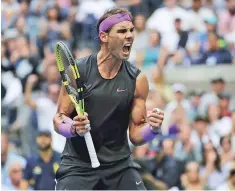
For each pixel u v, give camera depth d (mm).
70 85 15328
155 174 26859
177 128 30891
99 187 15477
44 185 25047
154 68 34594
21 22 39500
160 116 14742
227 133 30156
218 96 33594
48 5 40625
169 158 27219
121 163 15484
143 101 15484
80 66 15281
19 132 32438
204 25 38625
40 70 35906
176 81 37000
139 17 37781
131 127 15477
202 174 28250
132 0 40562
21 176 25562
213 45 37781
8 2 40656
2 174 26703
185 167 27234
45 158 25266
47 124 32250
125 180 15453
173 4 38719
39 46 38281
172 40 37969
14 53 36500
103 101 15188
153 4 40812
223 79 33812
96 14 39156
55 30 39062
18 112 33375
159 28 38281
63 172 15484
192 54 37625
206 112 32750
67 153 15555
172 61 37312
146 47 37375
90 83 15195
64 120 15188
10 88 34500
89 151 14750
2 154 27781
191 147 28844
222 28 39250
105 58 15227
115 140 15430
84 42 38750
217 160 28469
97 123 15234
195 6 39031
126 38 15016
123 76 15336
